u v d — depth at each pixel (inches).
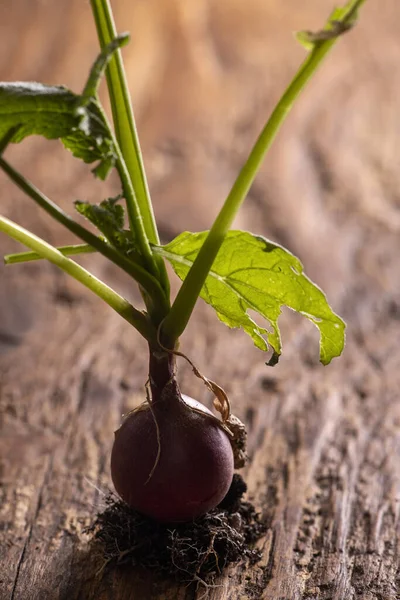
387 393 26.9
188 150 38.1
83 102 21.4
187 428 22.6
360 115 41.4
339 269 30.6
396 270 30.6
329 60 46.6
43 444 25.6
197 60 45.4
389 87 43.9
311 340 28.5
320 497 24.5
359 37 49.2
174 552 22.8
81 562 23.4
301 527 24.0
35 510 24.3
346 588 23.0
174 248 22.5
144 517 23.1
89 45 45.7
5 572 23.3
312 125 40.4
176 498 22.5
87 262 30.7
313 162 37.5
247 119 40.8
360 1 21.6
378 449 25.5
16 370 27.4
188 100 42.1
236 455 23.2
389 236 32.2
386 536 23.8
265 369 27.5
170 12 49.4
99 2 22.3
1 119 21.8
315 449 25.5
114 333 28.6
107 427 26.0
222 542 23.1
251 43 47.4
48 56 44.7
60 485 24.7
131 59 45.3
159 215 32.9
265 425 26.0
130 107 22.5
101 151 22.0
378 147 38.9
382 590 23.0
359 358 27.9
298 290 22.3
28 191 21.6
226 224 22.0
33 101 21.8
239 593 22.9
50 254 22.1
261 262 22.3
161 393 22.6
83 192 34.6
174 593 22.9
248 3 50.8
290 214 33.5
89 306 29.3
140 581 23.0
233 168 36.9
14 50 45.2
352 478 24.8
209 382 22.9
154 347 22.5
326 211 33.9
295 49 46.9
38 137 39.0
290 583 23.0
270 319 22.6
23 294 29.5
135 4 49.9
